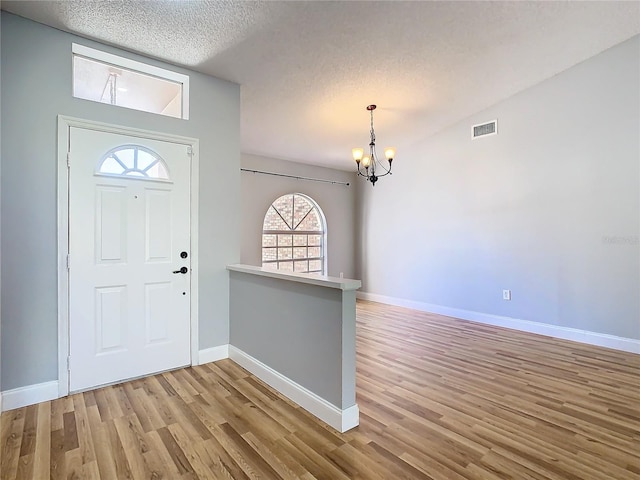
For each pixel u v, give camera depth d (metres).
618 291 3.46
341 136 4.82
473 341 3.73
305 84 3.38
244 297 2.93
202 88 3.03
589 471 1.64
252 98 3.57
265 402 2.32
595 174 3.59
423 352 3.37
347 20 2.55
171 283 2.85
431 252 5.21
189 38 2.55
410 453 1.78
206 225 3.04
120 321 2.61
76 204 2.43
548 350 3.43
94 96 3.23
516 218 4.22
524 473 1.62
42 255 2.31
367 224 6.30
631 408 2.25
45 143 2.31
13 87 2.21
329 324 2.07
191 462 1.70
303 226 5.95
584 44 3.34
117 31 2.43
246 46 2.70
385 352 3.37
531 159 4.07
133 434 1.93
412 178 5.47
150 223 2.75
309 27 2.57
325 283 2.04
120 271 2.61
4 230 2.18
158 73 2.82
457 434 1.95
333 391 2.03
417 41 2.93
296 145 5.00
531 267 4.10
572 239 3.76
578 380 2.70
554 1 2.68
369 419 2.11
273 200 5.45
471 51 3.18
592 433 1.96
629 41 3.33
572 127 3.74
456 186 4.86
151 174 2.76
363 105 3.97
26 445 1.82
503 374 2.82
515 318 4.25
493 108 4.41
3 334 2.18
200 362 2.99
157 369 2.78
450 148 4.92
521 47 3.24
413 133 5.02
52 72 2.34
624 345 3.41
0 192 2.16
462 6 2.59
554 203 3.89
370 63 3.16
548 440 1.89
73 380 2.42
